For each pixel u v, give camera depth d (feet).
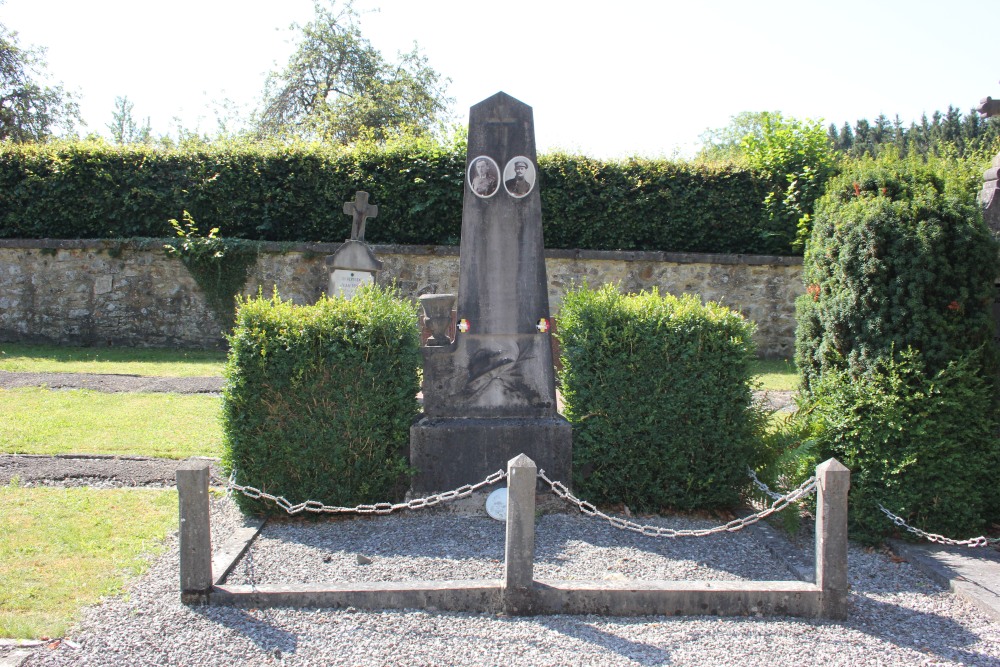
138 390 31.01
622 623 13.39
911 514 17.62
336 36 103.45
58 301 44.73
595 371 18.88
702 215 44.80
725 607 13.78
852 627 13.50
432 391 19.69
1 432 23.89
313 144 48.06
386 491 18.97
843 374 18.53
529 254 19.71
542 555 16.03
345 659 11.99
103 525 17.17
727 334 18.93
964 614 14.19
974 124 109.91
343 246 37.50
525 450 18.94
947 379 17.40
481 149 19.56
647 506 19.10
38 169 45.57
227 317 44.27
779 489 18.57
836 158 45.57
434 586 13.75
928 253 17.51
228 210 45.57
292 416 18.15
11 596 13.60
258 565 15.42
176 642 12.32
